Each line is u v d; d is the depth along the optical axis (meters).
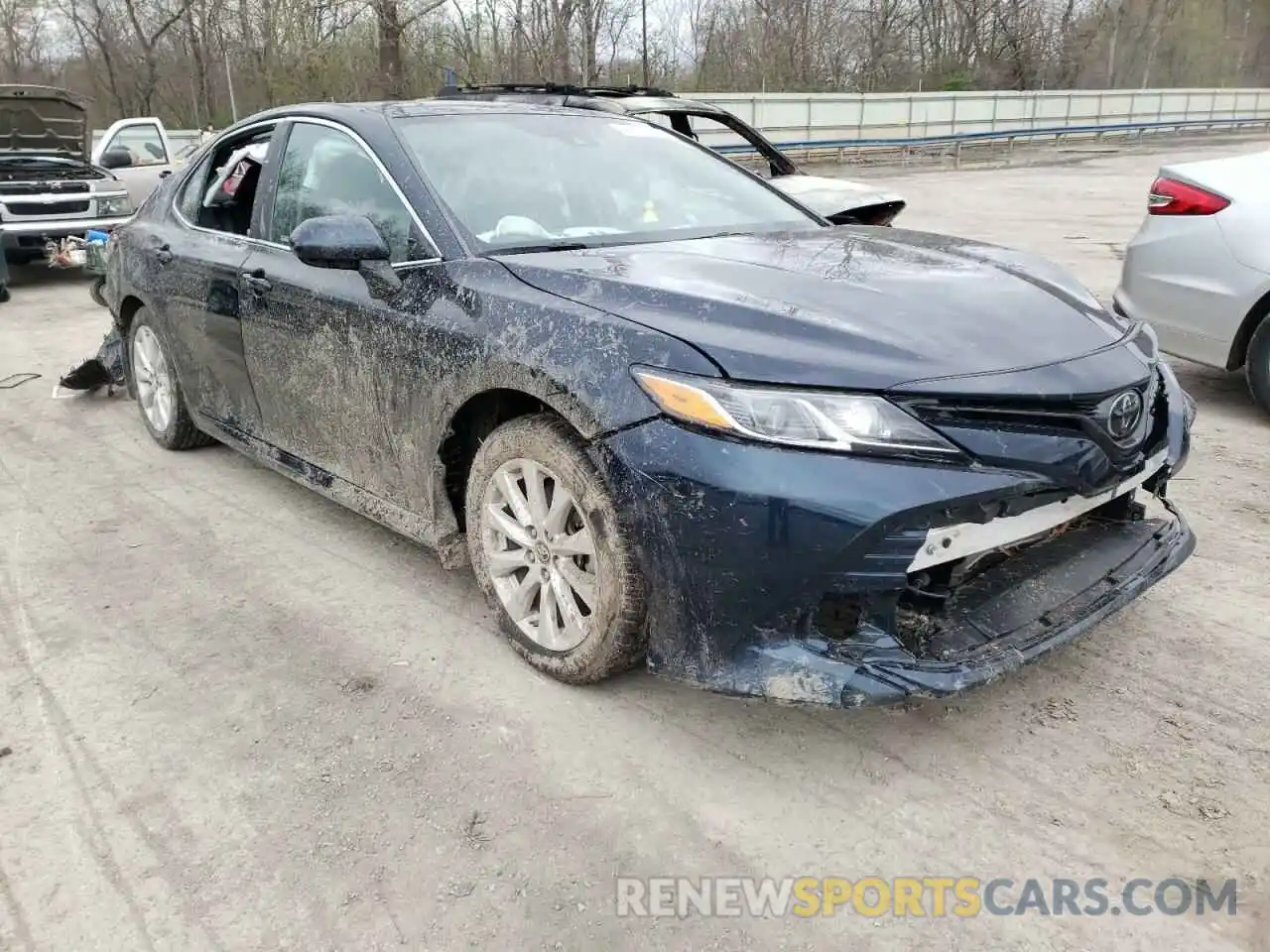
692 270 2.84
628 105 7.01
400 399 3.16
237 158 4.25
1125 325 2.89
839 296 2.63
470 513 3.09
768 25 37.25
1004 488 2.31
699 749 2.67
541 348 2.66
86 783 2.56
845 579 2.27
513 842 2.35
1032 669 3.00
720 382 2.35
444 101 3.86
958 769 2.57
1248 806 2.41
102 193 11.22
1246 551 3.74
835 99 27.64
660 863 2.28
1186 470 4.56
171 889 2.22
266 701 2.91
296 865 2.29
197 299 4.20
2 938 2.10
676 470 2.36
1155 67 52.31
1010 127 32.19
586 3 21.48
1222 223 4.96
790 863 2.28
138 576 3.71
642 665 3.00
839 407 2.27
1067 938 2.06
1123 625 3.24
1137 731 2.70
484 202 3.31
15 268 12.34
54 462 4.98
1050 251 11.12
